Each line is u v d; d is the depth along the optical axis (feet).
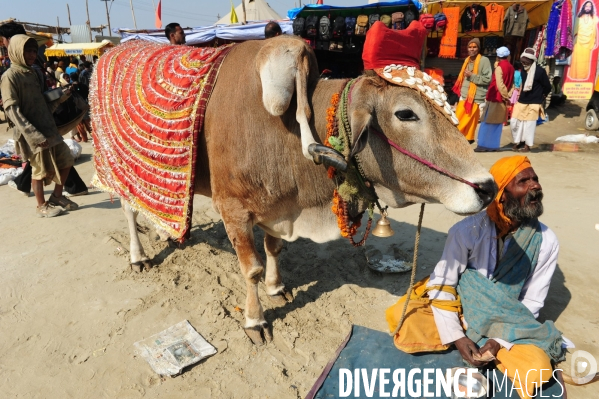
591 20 37.04
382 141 8.05
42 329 11.15
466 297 9.15
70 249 15.20
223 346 10.35
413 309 9.59
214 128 9.54
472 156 7.62
